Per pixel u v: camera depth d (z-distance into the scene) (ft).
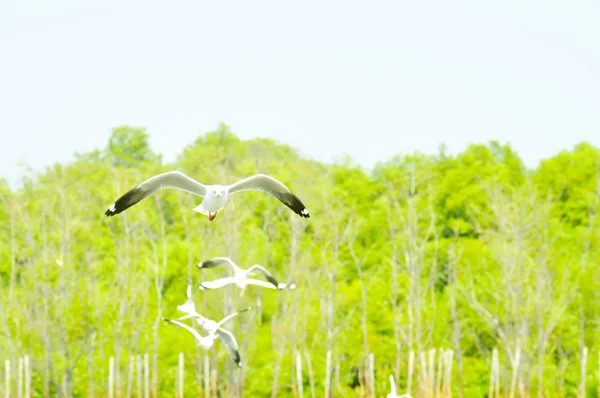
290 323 184.03
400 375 196.85
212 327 85.15
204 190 63.36
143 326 190.49
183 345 187.32
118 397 178.29
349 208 227.61
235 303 184.24
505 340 182.39
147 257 206.08
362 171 267.18
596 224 228.02
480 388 193.57
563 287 190.80
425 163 251.80
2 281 204.44
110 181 221.25
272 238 216.74
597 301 195.21
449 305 203.62
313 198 210.59
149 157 299.38
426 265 218.79
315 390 188.96
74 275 182.50
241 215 203.82
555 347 196.54
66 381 174.50
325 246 199.82
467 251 212.43
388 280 214.07
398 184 240.73
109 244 213.46
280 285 82.58
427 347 198.90
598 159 250.57
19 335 175.32
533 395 189.47
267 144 262.67
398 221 228.84
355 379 207.62
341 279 225.76
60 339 174.29
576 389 191.01
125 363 190.19
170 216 243.40
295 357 184.75
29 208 202.28
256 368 185.57
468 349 206.49
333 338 183.52
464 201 238.27
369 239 234.99
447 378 179.01
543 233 212.23
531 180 235.81
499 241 196.85
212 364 177.99
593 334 198.59
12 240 189.26
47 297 176.45
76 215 201.05
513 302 183.01
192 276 204.85
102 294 191.42
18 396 167.84
